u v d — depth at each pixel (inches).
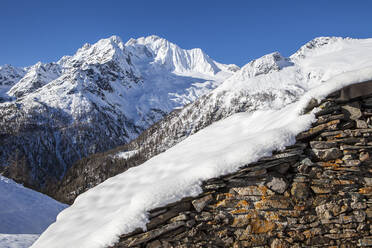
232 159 167.8
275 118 219.8
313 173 169.3
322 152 170.4
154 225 156.3
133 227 151.6
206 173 165.9
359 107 172.1
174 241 158.7
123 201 185.8
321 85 179.8
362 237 161.3
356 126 171.8
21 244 446.9
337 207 164.6
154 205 156.9
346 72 176.2
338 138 172.1
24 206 950.4
